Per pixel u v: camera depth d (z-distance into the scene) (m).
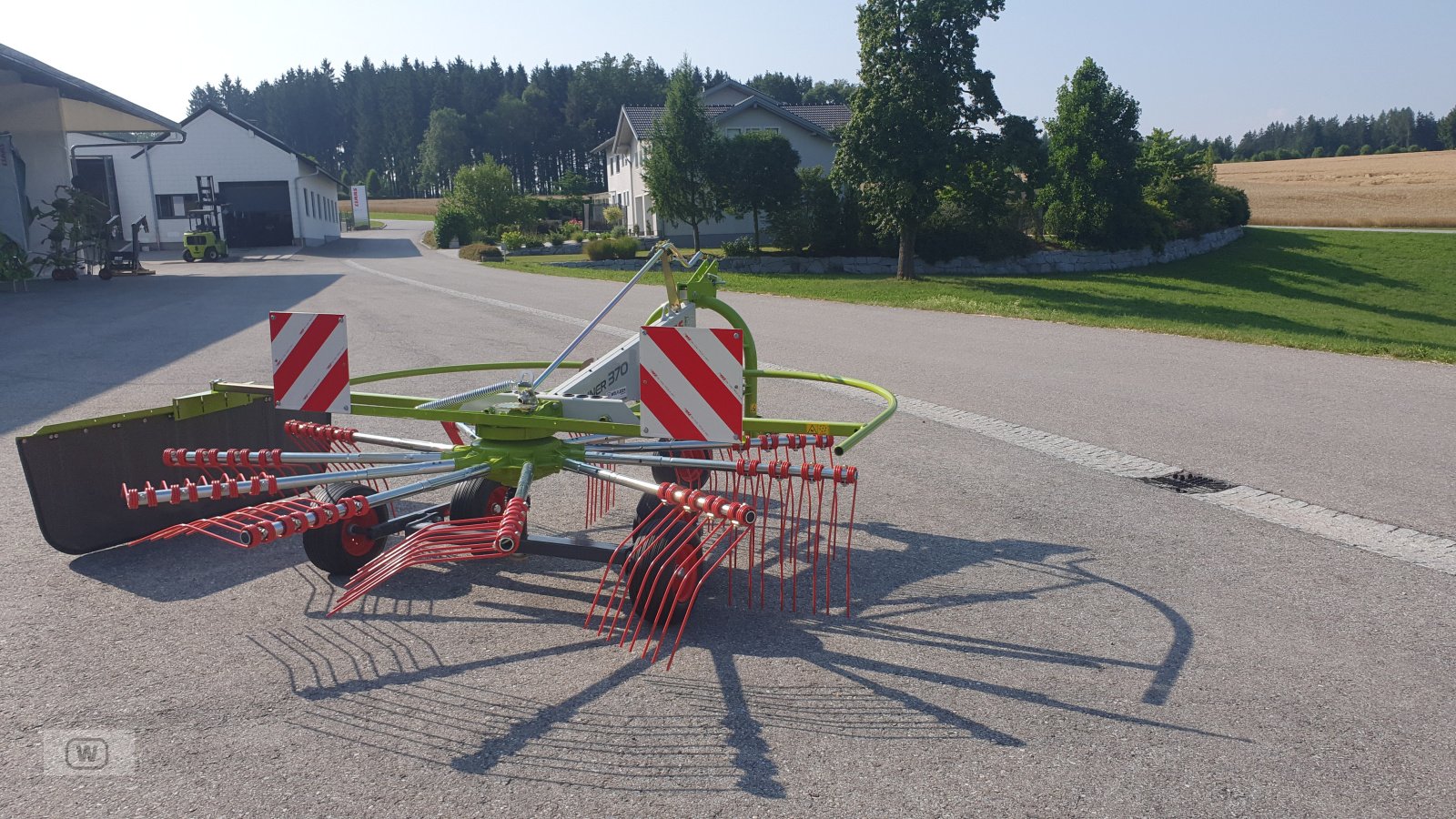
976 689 3.46
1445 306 34.22
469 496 4.44
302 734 3.16
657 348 3.93
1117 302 26.88
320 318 4.47
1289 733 3.14
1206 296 32.19
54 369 10.70
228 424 5.36
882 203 31.70
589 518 5.54
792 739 3.12
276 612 4.18
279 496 5.67
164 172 44.66
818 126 49.59
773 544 5.10
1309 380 9.97
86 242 26.28
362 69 160.62
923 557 4.87
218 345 12.73
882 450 7.09
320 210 53.91
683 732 3.17
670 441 4.98
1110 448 7.09
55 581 4.53
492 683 3.51
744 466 4.14
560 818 2.70
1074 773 2.92
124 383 9.76
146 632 3.96
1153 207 43.47
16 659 3.71
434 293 21.78
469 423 4.55
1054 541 5.09
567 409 4.74
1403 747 3.06
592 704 3.36
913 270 33.12
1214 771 2.93
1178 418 8.12
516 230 53.97
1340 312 29.80
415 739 3.13
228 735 3.16
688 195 42.25
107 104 23.94
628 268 38.81
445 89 146.75
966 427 7.84
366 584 3.55
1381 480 6.16
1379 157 114.31
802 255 41.97
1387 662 3.64
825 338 13.89
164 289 22.69
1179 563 4.72
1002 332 14.56
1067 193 42.38
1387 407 8.52
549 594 4.40
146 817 2.72
